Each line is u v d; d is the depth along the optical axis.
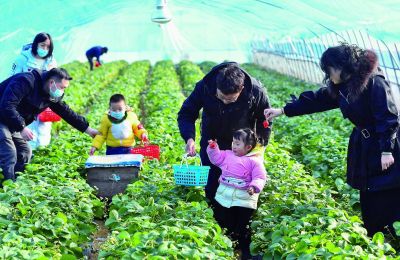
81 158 13.56
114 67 42.06
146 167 12.09
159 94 23.38
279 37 35.22
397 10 14.77
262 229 9.19
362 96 8.84
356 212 10.88
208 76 9.37
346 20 18.22
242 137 9.21
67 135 15.95
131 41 54.22
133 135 13.03
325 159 13.75
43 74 11.41
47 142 14.64
